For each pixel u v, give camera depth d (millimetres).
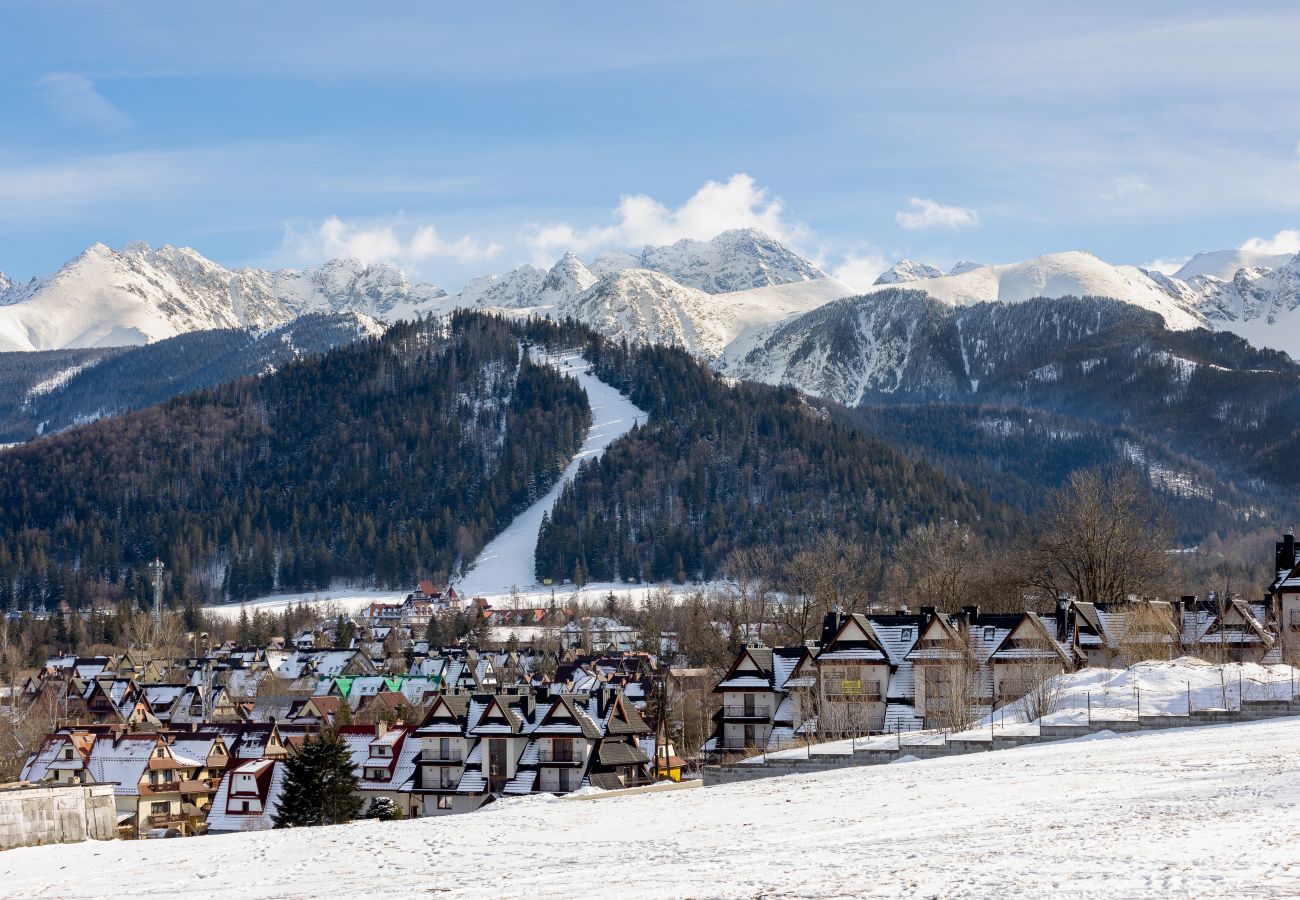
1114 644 93125
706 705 134500
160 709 175125
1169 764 42438
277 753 116750
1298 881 23391
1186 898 22750
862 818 37562
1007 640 83812
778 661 89750
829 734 79938
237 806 107750
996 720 71875
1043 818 33500
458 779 96188
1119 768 42969
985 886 25188
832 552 195750
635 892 28219
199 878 36562
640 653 196875
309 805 82562
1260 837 27688
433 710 98438
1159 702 62781
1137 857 26766
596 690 103750
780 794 47312
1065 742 56781
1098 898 23297
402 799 98750
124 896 34188
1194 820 30625
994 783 42750
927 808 38250
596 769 91375
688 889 28000
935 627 83938
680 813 43844
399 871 35188
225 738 118938
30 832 44344
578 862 34125
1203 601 106938
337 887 33156
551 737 92125
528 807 51656
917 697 82188
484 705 97688
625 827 41094
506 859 35844
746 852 33094
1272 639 92625
